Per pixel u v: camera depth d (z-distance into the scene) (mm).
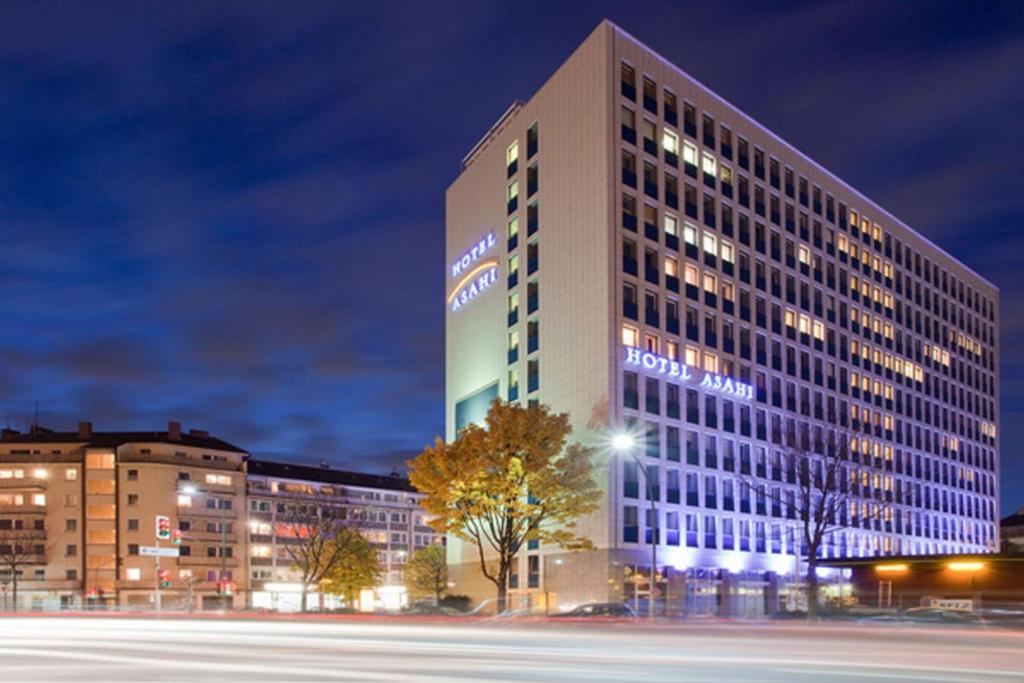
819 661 19078
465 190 87000
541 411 59812
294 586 117250
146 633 32500
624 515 64375
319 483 131750
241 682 15000
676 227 72312
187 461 115125
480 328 81938
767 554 74625
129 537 109688
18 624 40344
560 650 22750
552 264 72438
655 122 71938
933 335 103500
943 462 101750
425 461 59656
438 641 27266
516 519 60688
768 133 82750
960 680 15180
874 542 88062
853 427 87625
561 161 72500
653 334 69000
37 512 109562
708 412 72312
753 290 78375
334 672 16703
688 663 18594
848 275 90250
